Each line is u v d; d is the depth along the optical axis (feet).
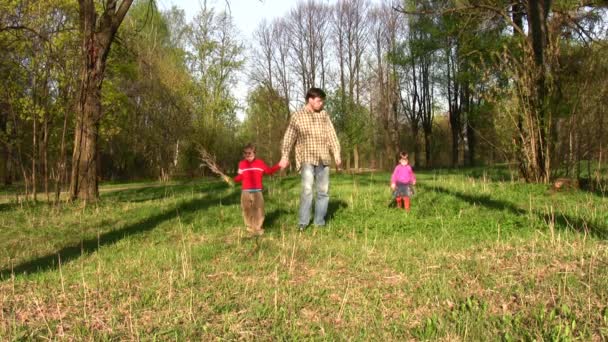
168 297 12.58
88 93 39.22
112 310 11.85
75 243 23.76
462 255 15.98
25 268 18.45
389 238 20.54
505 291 11.75
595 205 24.70
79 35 41.04
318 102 22.97
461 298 11.57
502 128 38.75
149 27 97.30
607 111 34.37
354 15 136.87
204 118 107.34
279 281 14.05
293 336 9.89
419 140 158.51
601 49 35.45
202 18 111.65
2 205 42.19
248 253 18.15
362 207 28.68
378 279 13.89
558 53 35.96
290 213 28.04
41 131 48.60
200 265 16.46
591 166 43.14
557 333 9.17
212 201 34.47
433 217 25.14
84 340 10.08
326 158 23.52
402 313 10.94
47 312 12.04
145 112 102.58
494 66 42.78
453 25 52.19
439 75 122.21
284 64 139.03
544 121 36.09
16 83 47.52
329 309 11.55
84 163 39.34
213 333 10.18
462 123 123.65
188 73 110.32
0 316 11.67
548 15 39.75
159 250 19.71
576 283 11.70
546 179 36.32
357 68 138.21
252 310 11.52
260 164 23.30
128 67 84.17
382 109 133.59
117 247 21.74
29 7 43.80
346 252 17.65
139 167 132.87
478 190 33.09
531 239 17.75
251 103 127.34
